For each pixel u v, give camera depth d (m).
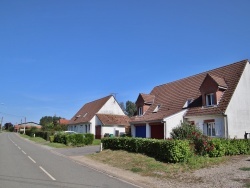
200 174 13.60
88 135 38.19
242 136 25.50
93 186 11.37
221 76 29.42
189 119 28.80
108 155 22.22
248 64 27.95
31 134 82.19
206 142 17.69
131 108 91.06
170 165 16.06
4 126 180.00
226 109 24.98
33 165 17.50
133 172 15.47
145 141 20.06
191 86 33.12
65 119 95.44
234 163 15.81
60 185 11.25
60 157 23.69
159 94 38.03
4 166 16.72
